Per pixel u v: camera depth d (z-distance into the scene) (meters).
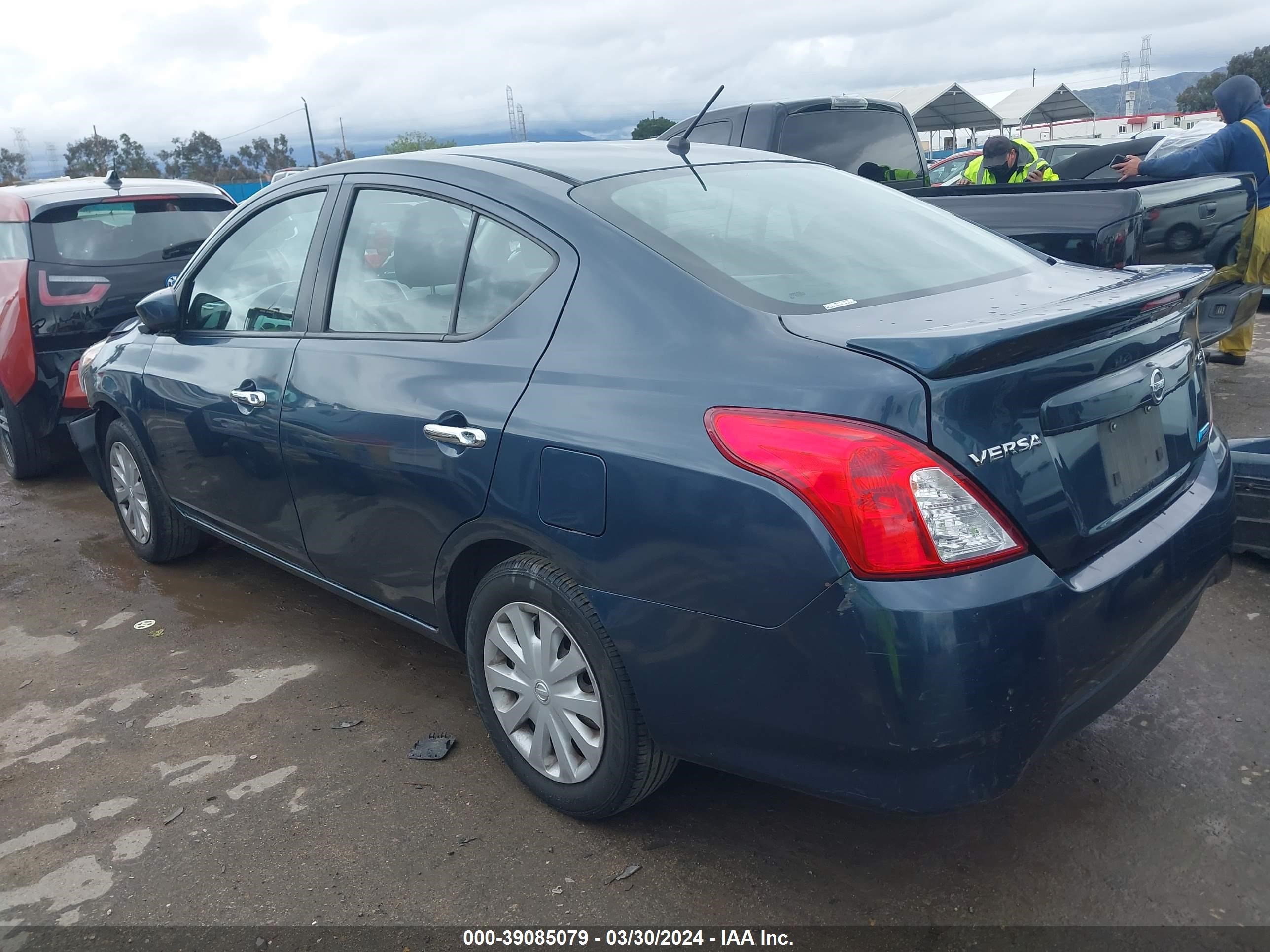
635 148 3.19
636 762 2.41
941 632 1.85
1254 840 2.47
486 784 2.84
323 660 3.65
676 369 2.20
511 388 2.49
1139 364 2.31
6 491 6.01
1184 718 3.01
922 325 2.14
